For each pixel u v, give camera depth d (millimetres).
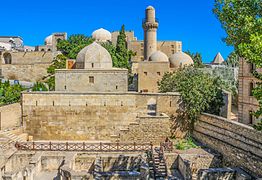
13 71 78688
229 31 22734
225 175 29438
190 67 48188
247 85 42188
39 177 32156
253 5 21422
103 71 42625
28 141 39781
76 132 40938
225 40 23812
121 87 42781
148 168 30125
